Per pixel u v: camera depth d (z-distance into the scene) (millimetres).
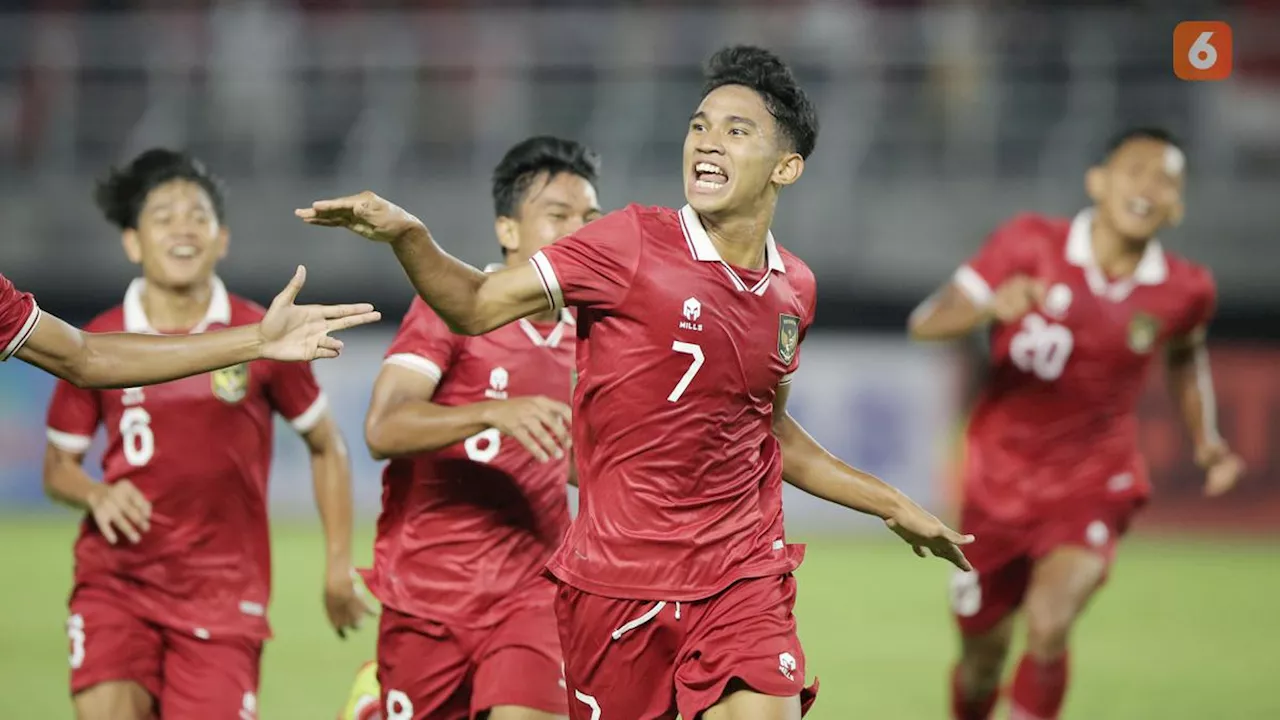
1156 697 30594
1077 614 24641
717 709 15039
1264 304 60875
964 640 26312
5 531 53781
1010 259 25938
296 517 57062
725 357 15039
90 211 64000
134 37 65500
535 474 18500
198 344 14477
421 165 64750
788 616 15484
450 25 65625
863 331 62375
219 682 19266
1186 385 27906
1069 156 62094
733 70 15094
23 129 65188
